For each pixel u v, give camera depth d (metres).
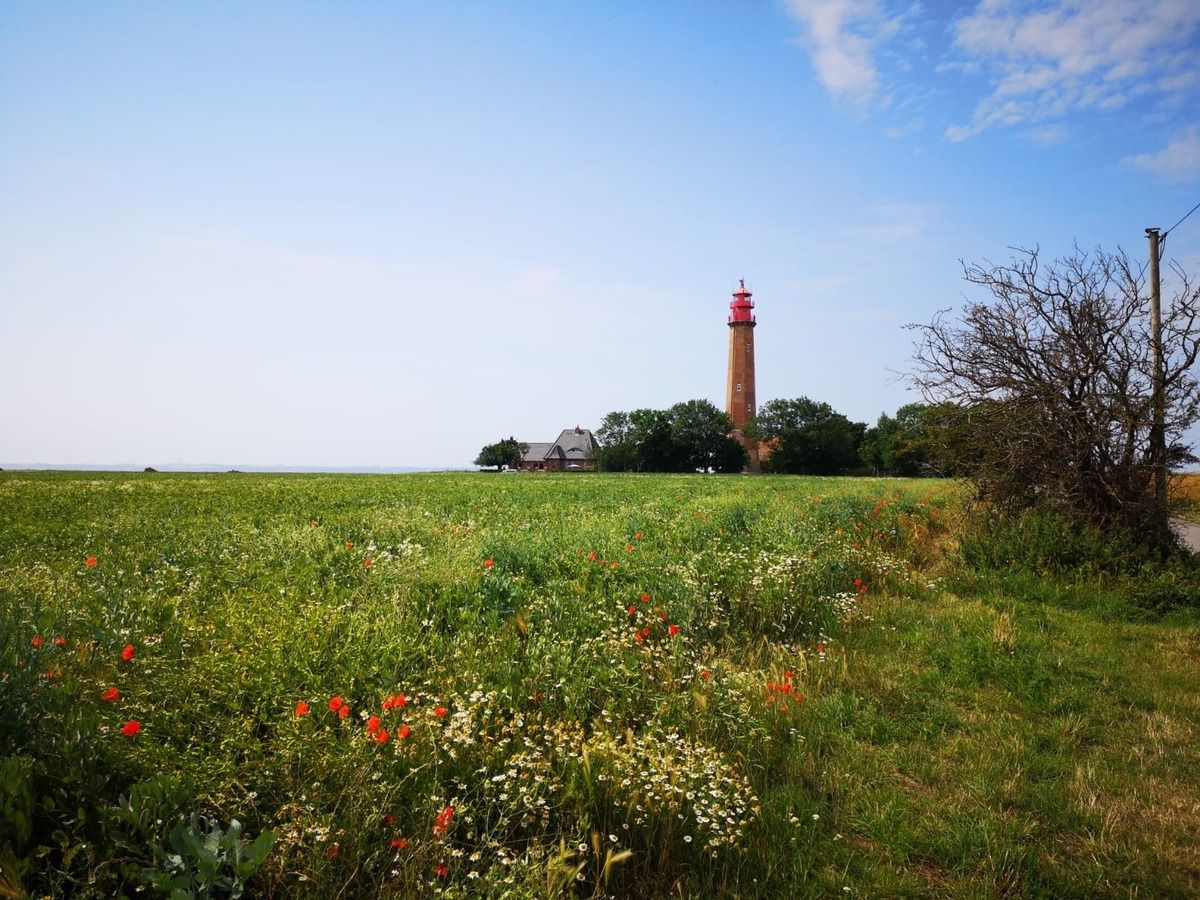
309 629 5.42
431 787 3.93
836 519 14.44
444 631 6.72
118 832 3.14
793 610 8.48
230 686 4.51
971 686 6.99
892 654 7.85
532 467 135.88
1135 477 11.75
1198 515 17.48
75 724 3.70
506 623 6.73
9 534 12.27
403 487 32.81
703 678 6.11
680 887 3.92
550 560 9.44
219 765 3.64
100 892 2.94
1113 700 6.72
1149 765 5.50
